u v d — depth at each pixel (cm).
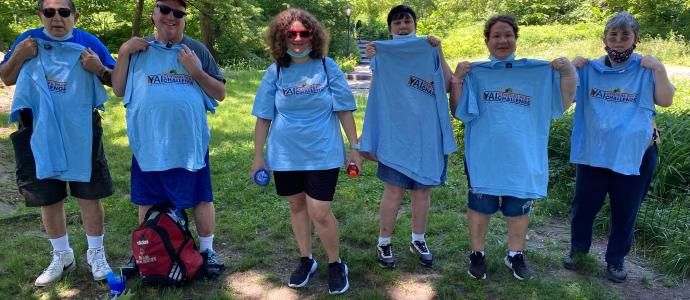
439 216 495
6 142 702
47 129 335
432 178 371
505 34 352
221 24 2173
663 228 436
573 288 369
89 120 348
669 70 1388
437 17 3072
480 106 361
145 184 362
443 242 444
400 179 376
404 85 364
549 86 354
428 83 364
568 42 1959
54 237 370
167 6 335
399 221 480
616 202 374
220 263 395
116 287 332
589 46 1775
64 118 342
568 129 612
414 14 376
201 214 379
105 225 476
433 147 369
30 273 382
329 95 339
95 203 367
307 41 329
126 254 420
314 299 357
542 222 493
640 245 443
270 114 345
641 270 407
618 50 352
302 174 349
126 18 2316
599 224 468
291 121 337
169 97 338
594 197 380
